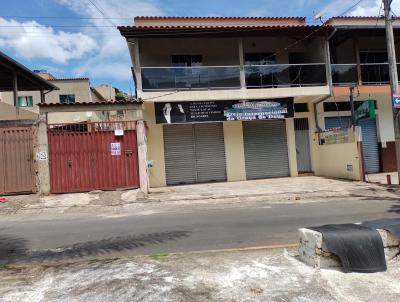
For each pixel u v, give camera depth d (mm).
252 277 4617
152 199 13117
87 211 11625
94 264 5453
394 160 19734
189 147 18656
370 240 4793
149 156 18031
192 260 5438
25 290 4469
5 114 16188
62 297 4215
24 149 13398
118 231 8219
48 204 12320
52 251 6699
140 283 4516
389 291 4117
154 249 6574
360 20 20203
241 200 12906
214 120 17656
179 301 3986
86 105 13789
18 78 20188
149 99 17078
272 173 19266
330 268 4820
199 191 14977
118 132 13930
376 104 19703
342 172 17125
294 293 4109
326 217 9102
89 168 13773
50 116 26000
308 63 19078
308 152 19672
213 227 8336
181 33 16984
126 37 16953
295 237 7121
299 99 19109
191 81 17469
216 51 19562
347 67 18594
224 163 18891
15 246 7160
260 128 19297
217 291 4223
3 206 12070
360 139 15906
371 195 12914
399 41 20062
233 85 17750
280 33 17906
